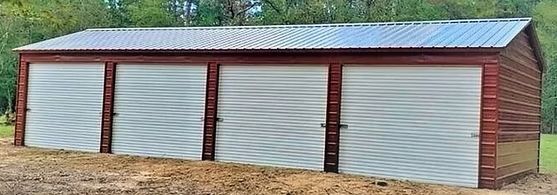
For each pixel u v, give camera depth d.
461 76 9.34
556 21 29.27
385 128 10.04
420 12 27.42
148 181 8.79
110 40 13.88
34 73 13.71
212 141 11.66
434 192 8.53
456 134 9.39
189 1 31.59
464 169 9.31
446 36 10.22
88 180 8.68
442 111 9.52
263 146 11.19
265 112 11.19
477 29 10.53
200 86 11.83
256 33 13.22
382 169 10.05
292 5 29.20
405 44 9.91
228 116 11.54
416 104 9.76
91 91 12.97
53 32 27.53
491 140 9.06
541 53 11.49
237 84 11.47
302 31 12.84
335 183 9.09
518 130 10.45
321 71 10.66
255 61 11.29
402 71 9.88
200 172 9.93
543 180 10.59
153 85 12.30
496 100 9.02
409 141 9.82
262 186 8.59
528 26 10.62
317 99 10.69
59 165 10.41
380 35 11.16
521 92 10.56
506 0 29.52
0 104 30.59
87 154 12.34
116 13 29.94
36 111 13.66
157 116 12.24
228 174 9.77
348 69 10.40
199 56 11.82
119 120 12.62
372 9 27.42
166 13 29.94
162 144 12.16
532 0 30.08
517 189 9.20
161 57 12.21
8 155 11.83
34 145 13.65
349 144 10.36
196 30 14.61
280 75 11.05
